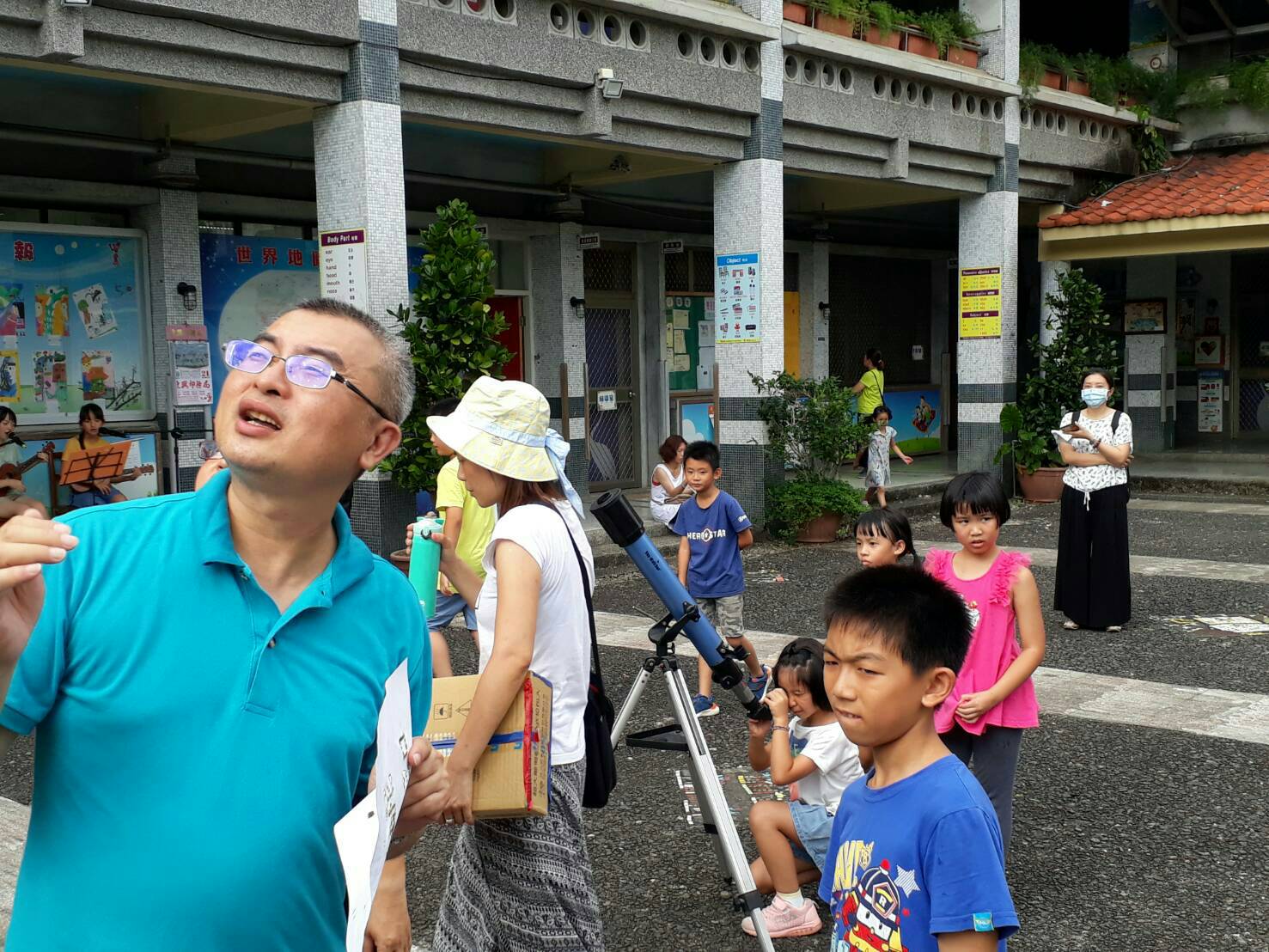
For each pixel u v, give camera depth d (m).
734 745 5.99
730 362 12.41
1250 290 19.53
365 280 8.87
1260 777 5.38
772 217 12.12
